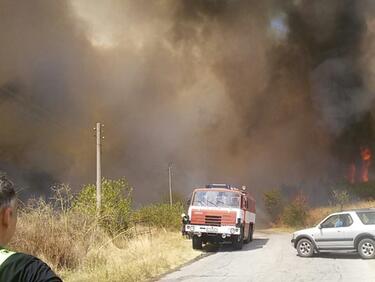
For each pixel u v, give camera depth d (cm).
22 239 1095
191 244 1938
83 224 1303
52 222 1160
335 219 1441
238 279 1027
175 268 1232
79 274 1030
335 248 1420
